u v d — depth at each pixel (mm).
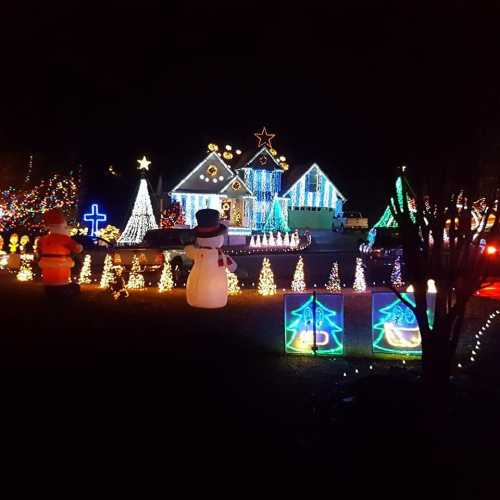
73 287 12180
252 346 9227
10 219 33562
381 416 4988
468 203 5254
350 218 50906
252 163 48562
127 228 38250
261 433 5492
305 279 20734
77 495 4371
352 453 4746
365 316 12141
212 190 47000
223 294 11703
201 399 6570
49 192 35469
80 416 6066
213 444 5273
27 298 15281
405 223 5465
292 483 4500
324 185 51875
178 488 4469
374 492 4285
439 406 5043
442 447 4539
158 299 15023
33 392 6910
